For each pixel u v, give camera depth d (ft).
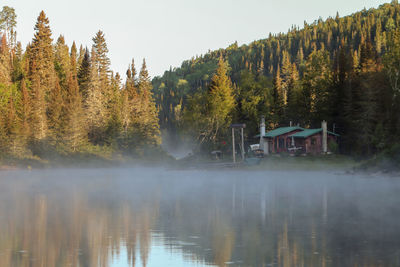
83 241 51.67
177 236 54.13
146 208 80.69
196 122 300.61
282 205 82.79
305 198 93.76
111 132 318.04
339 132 266.16
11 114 254.88
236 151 291.58
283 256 43.45
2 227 60.95
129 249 47.47
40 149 266.16
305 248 46.57
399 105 234.99
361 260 41.37
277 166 201.16
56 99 290.97
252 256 43.65
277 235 53.88
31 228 60.13
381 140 215.10
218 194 105.60
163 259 43.09
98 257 44.27
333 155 223.30
